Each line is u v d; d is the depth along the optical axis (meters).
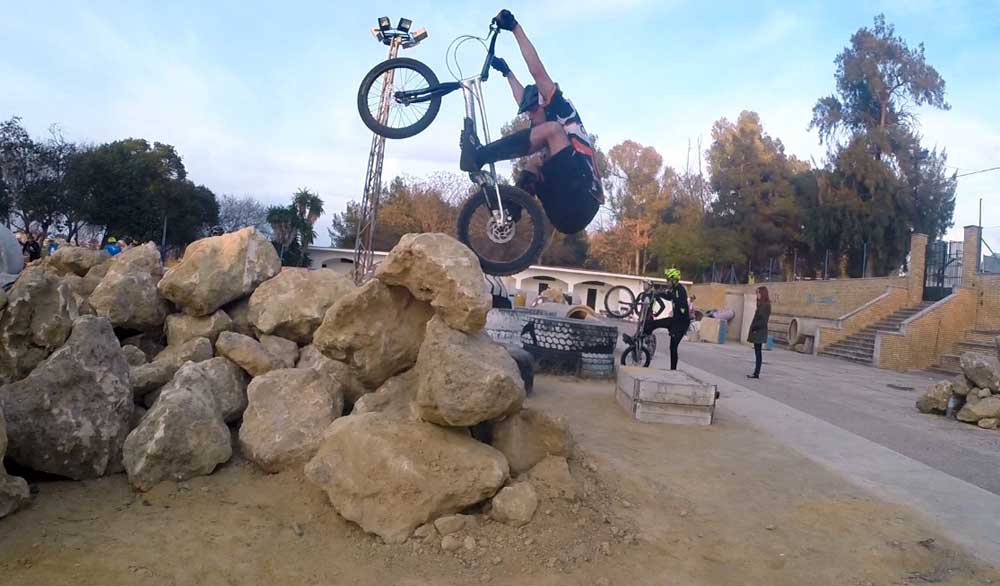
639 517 5.27
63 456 4.97
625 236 60.03
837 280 30.83
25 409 4.87
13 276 8.88
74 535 4.25
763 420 9.39
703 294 43.69
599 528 4.95
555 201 6.93
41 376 5.01
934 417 11.62
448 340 5.06
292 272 7.69
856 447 8.16
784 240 49.25
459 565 4.34
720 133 52.69
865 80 43.69
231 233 7.77
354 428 5.03
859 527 5.39
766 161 50.72
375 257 42.16
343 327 5.75
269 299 7.41
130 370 6.17
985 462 8.10
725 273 50.41
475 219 7.28
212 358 6.57
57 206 36.72
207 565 4.05
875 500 6.05
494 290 19.81
